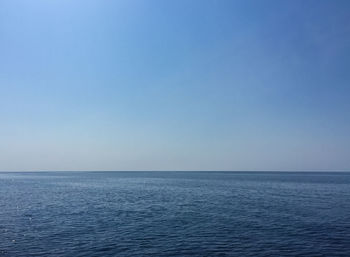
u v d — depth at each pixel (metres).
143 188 110.19
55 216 47.78
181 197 76.44
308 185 125.69
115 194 85.75
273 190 98.19
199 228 38.34
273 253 28.02
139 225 40.44
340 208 55.31
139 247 30.05
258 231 36.50
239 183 141.88
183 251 28.67
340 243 31.17
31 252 28.42
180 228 38.38
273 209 54.44
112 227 39.25
